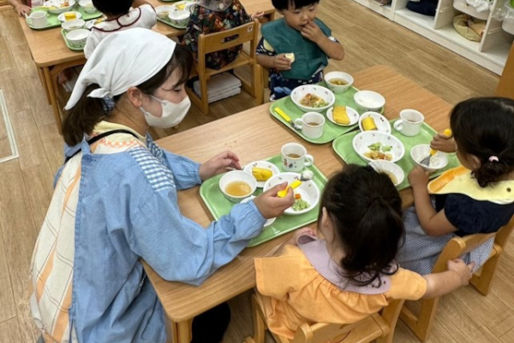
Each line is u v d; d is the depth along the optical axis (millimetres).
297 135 1627
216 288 1120
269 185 1387
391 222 939
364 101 1795
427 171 1454
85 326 1160
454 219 1263
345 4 4418
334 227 990
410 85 1910
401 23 4016
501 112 1131
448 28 3754
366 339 1316
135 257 1181
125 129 1145
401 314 1750
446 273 1253
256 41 2816
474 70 3414
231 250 1144
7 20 3986
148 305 1275
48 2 2832
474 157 1182
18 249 2062
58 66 2439
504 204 1209
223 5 2512
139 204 1045
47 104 2979
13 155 2588
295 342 1136
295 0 1925
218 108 3006
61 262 1188
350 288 1052
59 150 2623
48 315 1219
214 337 1644
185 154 1524
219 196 1372
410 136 1632
